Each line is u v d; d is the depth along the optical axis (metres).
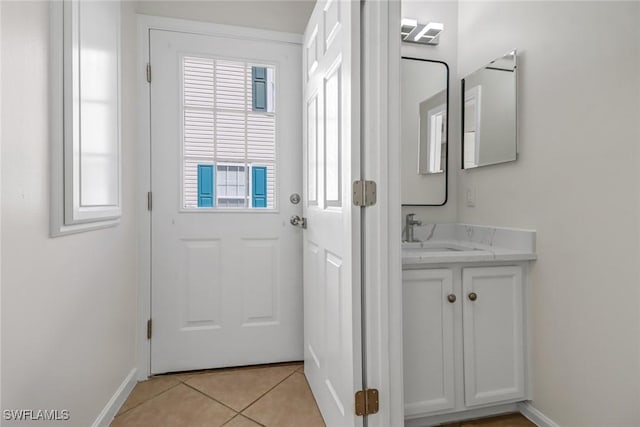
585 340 1.34
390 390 1.23
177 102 1.93
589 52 1.32
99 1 1.35
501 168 1.80
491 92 1.85
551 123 1.49
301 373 1.98
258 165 2.06
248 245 2.05
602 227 1.28
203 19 1.97
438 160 2.15
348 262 1.23
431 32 2.08
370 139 1.21
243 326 2.05
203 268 1.99
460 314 1.51
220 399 1.71
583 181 1.35
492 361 1.54
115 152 1.52
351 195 1.20
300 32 2.10
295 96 2.10
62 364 1.15
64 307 1.16
